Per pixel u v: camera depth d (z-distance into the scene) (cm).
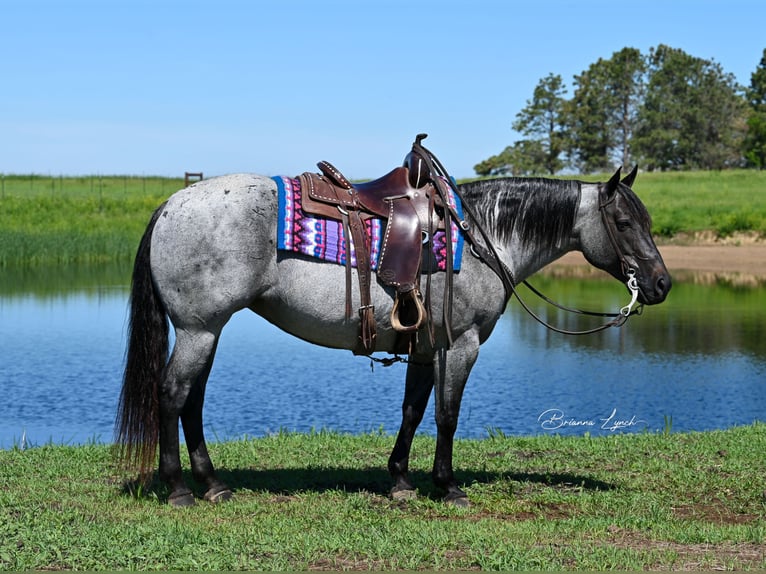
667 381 1338
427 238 612
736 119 9388
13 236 3444
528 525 575
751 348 1631
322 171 616
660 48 9681
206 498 623
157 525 546
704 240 3769
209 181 598
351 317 600
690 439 872
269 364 1505
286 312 599
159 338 594
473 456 797
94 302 2252
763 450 818
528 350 1639
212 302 579
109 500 616
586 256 670
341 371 1441
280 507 611
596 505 639
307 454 790
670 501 654
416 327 596
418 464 759
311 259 591
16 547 502
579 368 1451
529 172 9312
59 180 6481
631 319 2009
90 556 492
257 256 580
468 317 625
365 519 580
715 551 535
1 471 696
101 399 1190
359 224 599
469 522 582
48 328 1836
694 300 2325
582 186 663
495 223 647
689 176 6575
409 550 514
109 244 3488
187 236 576
